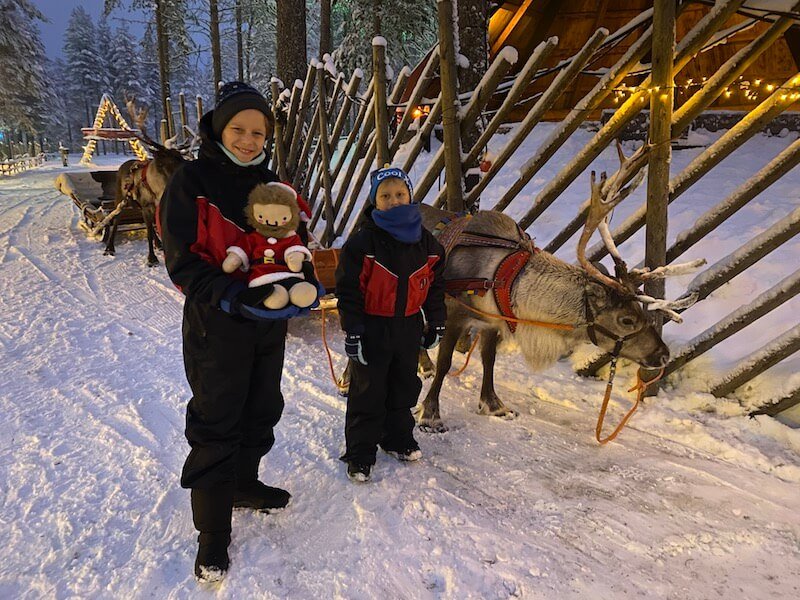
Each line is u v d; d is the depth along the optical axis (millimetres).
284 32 9836
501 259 3174
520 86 4289
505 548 2398
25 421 3365
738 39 9070
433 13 17125
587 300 2982
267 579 2191
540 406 3756
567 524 2562
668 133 3508
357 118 6422
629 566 2314
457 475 2943
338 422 3445
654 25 3385
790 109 8555
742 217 6000
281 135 8133
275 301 1903
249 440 2502
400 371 2898
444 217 3781
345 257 2666
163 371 4129
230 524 2270
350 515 2592
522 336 3240
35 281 6508
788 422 3391
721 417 3494
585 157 4160
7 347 4531
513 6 9219
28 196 15219
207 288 1943
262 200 1954
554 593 2160
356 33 17250
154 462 2955
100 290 6207
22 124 34344
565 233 4504
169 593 2121
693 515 2635
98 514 2551
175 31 24469
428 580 2215
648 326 3010
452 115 4441
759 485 2871
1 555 2299
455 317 3383
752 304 3479
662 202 3602
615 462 3080
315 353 4562
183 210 1959
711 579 2252
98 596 2105
